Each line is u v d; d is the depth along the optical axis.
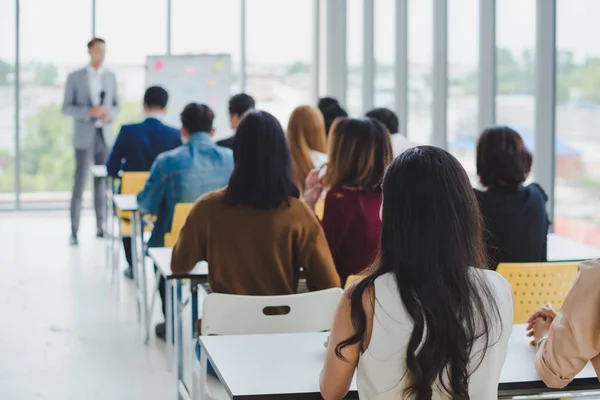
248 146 3.69
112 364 5.53
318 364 2.64
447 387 2.15
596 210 5.29
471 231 2.16
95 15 11.92
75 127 9.69
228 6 12.34
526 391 2.53
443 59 7.83
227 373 2.55
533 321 2.81
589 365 2.63
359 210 4.00
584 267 2.43
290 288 3.80
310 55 12.47
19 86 11.77
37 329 6.32
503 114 6.57
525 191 3.92
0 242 9.72
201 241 3.79
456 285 2.13
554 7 5.74
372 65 10.38
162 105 7.47
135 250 6.55
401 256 2.15
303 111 5.28
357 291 2.18
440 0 7.82
